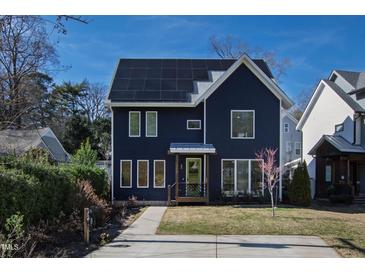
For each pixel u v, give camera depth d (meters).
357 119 25.48
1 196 8.77
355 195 24.48
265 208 19.03
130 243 10.14
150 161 22.19
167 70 24.83
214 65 25.59
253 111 22.05
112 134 22.20
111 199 22.08
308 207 20.17
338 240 10.63
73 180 13.98
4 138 23.70
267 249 9.45
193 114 22.42
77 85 54.50
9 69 10.84
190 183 21.77
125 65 25.06
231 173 21.91
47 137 34.31
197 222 13.89
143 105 21.92
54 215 11.96
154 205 21.41
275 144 21.95
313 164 29.97
